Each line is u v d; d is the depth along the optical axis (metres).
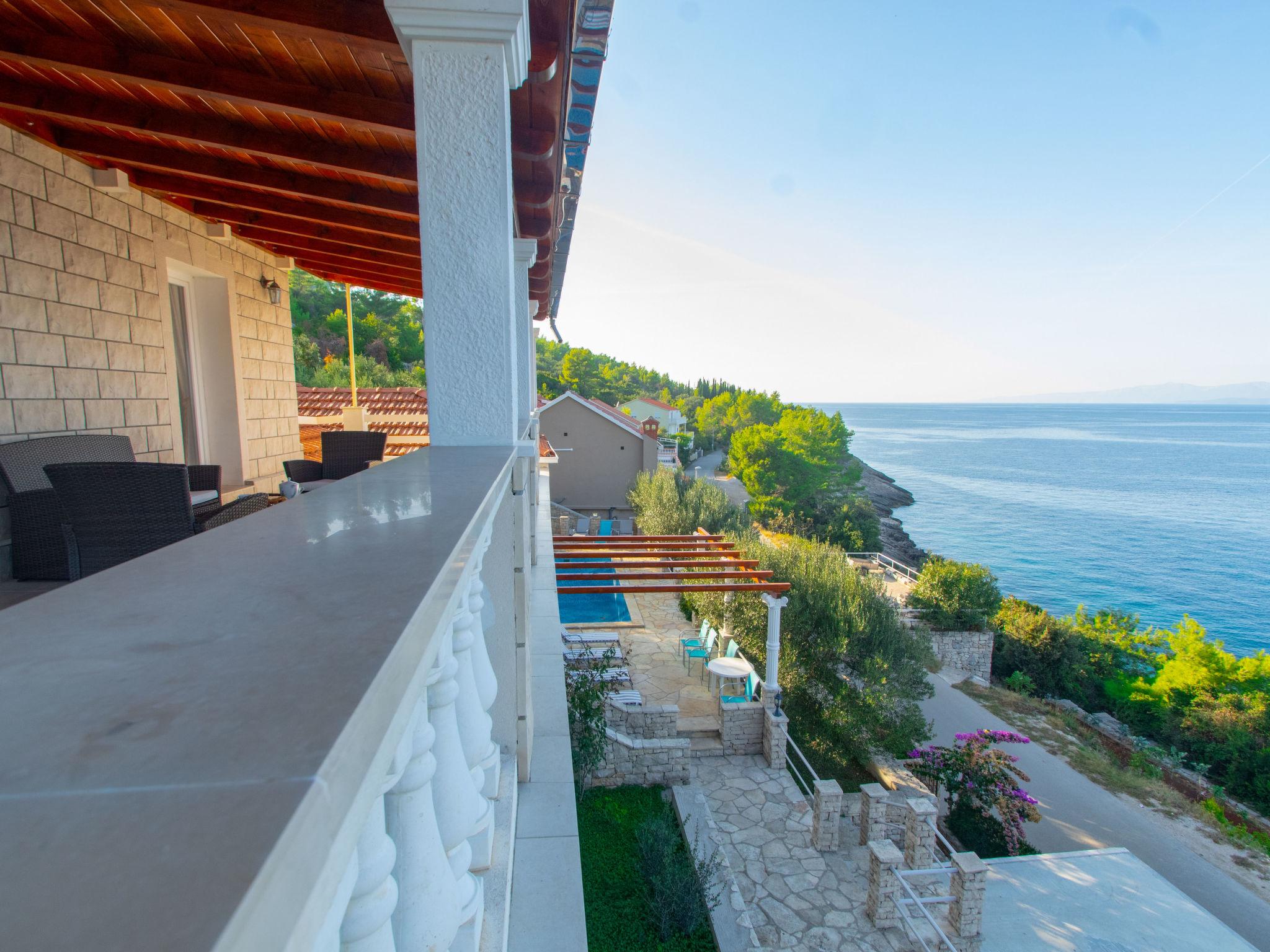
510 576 2.46
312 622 0.51
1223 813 13.57
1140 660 22.12
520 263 3.72
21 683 0.40
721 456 78.50
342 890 0.61
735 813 8.34
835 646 11.58
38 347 3.58
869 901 6.80
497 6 1.58
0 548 3.29
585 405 26.39
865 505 40.25
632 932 5.71
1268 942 9.89
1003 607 22.69
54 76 2.78
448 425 1.82
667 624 14.86
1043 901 8.37
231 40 2.21
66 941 0.20
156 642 0.47
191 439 5.45
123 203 4.25
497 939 1.59
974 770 10.82
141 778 0.30
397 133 2.75
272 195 4.28
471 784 1.18
